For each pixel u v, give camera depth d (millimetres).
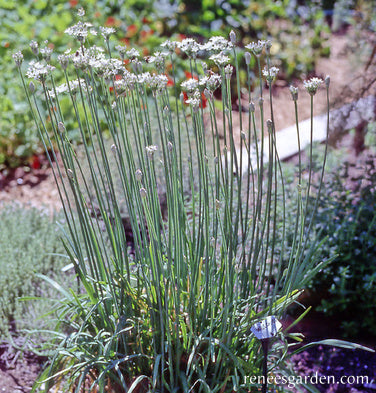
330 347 3359
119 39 7035
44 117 5816
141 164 2172
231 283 2199
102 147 2131
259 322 2092
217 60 2025
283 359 2252
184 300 2262
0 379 3135
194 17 7633
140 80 2006
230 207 2145
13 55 2027
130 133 5152
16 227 4230
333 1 7887
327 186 4070
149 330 2264
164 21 7539
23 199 5195
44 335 3355
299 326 3543
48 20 7430
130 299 2229
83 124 5707
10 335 3273
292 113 6430
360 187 4004
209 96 2012
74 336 2145
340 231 3555
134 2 7754
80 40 2045
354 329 3436
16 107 5887
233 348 2213
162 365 2096
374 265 3422
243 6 7969
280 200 4039
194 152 4840
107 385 2295
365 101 4793
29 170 5633
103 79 2170
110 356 2242
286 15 7961
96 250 2240
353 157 5066
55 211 4617
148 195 2100
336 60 7152
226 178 2133
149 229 2072
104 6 7691
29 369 3242
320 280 3525
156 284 2053
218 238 3533
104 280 2354
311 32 7691
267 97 6781
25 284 3596
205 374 2160
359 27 5152
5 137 5703
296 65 7211
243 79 6945
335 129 4953
